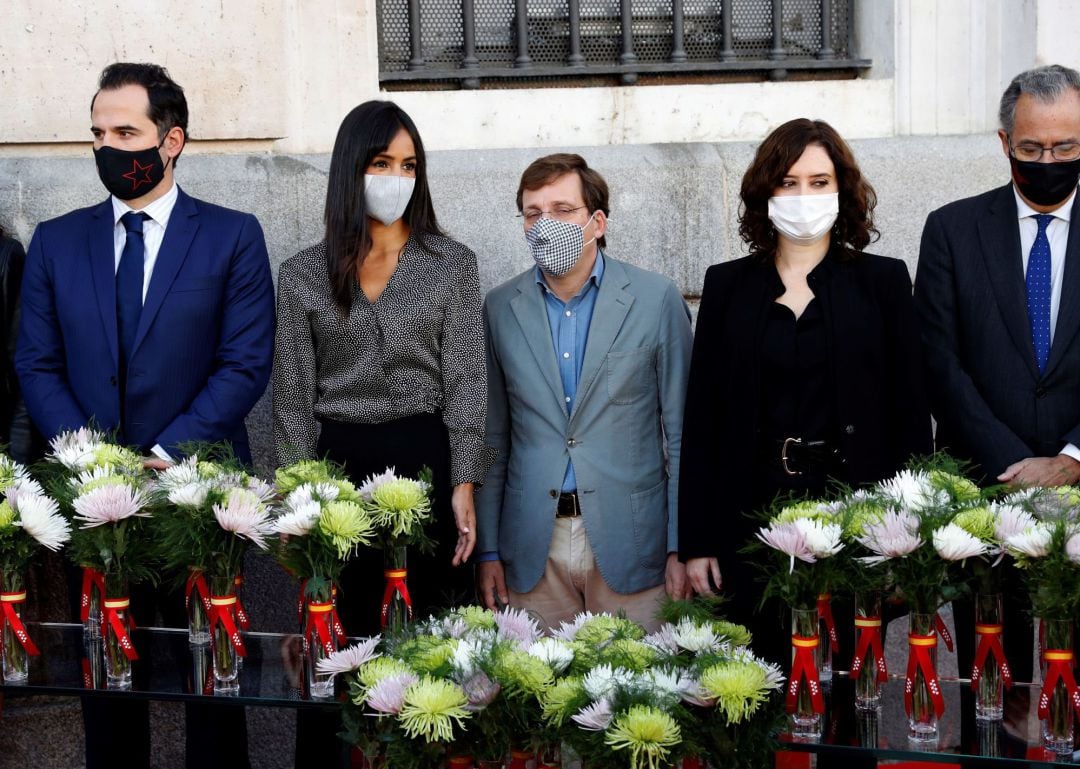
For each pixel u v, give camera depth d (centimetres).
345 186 340
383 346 344
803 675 258
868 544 250
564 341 360
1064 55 440
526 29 465
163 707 426
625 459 356
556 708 237
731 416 328
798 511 263
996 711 260
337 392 348
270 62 432
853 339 321
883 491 268
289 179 424
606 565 353
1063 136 329
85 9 421
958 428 341
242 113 432
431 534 345
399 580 295
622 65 464
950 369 345
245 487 293
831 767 282
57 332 363
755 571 320
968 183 441
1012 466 330
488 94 454
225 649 279
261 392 366
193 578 286
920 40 463
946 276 351
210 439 350
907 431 322
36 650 296
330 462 327
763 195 332
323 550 275
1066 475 328
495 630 266
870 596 265
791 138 328
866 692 265
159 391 354
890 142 448
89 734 348
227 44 429
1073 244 340
